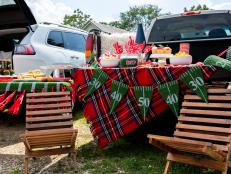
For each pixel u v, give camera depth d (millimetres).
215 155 2910
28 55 7051
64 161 4129
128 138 4984
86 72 4277
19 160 4227
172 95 3787
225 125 3355
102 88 4211
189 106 3553
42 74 6113
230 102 3414
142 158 4129
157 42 5641
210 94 3523
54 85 5320
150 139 3129
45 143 3736
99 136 4238
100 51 6977
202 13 5578
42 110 4094
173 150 3391
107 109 4195
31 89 5348
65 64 7664
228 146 3062
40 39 7297
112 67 4375
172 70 3771
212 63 3594
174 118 5070
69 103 4180
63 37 8000
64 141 3779
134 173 3668
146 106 3967
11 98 5367
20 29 7371
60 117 4086
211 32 5461
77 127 5910
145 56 4980
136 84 4020
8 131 5762
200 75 3594
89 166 3912
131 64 4258
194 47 5352
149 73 3920
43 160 4188
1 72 7262
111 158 4164
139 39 5445
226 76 4191
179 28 5707
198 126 3352
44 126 3992
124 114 4117
